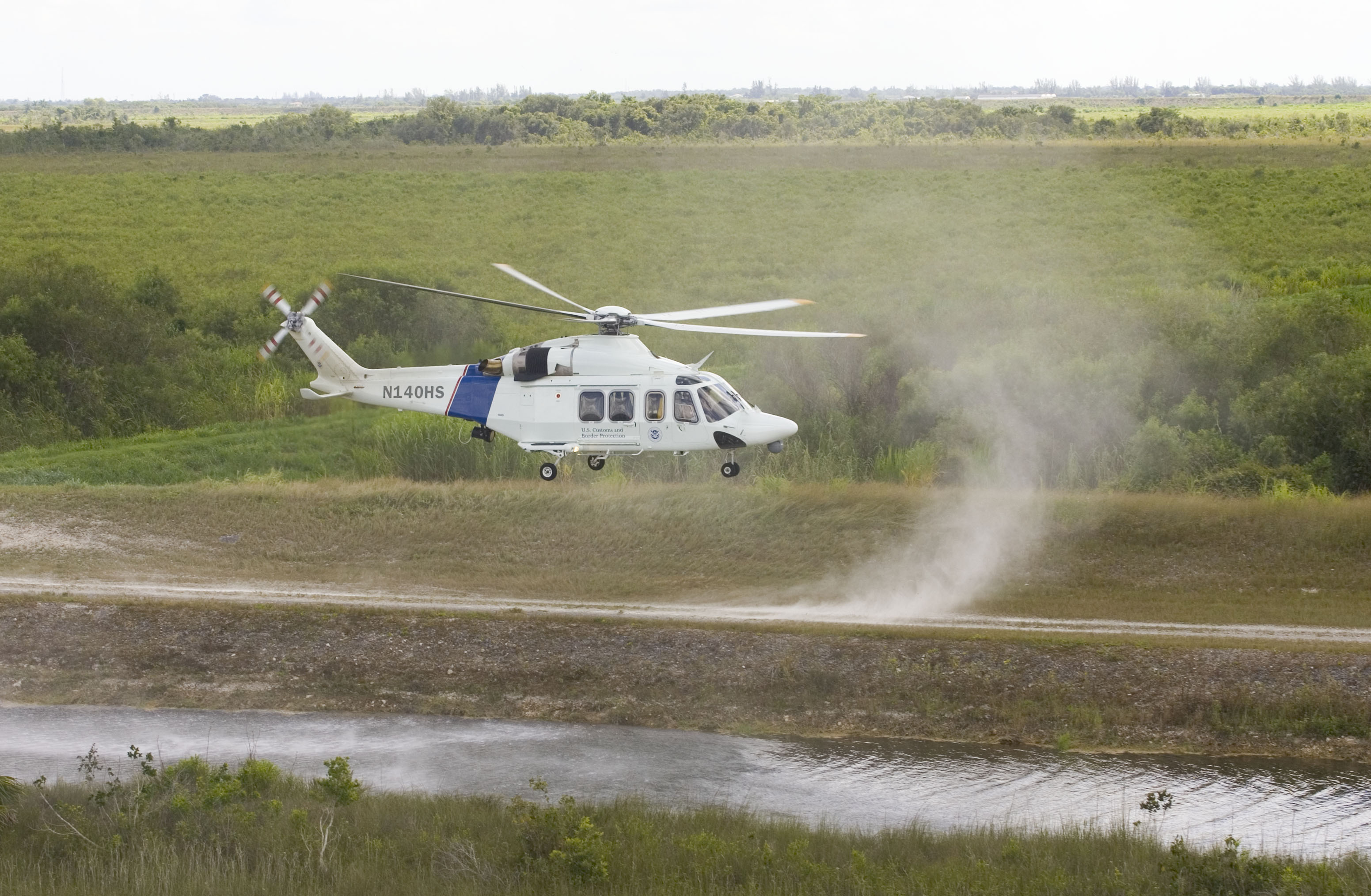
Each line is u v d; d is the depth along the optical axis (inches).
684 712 3597.4
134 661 3811.5
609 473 5600.4
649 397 3646.7
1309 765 3277.6
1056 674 3617.1
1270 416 5930.1
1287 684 3518.7
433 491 5246.1
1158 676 3582.7
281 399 7017.7
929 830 2696.9
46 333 6993.1
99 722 3545.8
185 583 4424.2
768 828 2623.0
